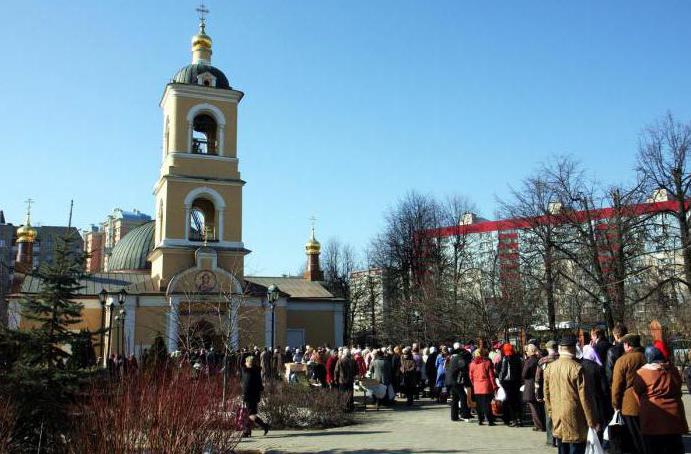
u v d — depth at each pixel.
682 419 9.26
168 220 41.94
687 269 32.69
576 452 9.52
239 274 42.56
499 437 15.18
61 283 13.98
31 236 55.47
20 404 11.31
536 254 37.81
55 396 11.82
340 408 18.45
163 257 41.50
